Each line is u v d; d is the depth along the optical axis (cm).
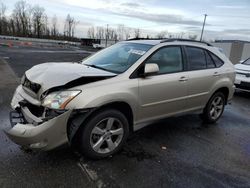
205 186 296
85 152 323
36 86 312
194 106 461
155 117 397
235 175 325
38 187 274
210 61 487
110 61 399
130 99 343
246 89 807
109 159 341
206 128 491
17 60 1512
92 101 302
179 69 421
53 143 292
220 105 527
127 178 301
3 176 288
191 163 347
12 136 291
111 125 338
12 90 689
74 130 299
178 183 298
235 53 2669
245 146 418
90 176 300
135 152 367
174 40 429
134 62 365
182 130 471
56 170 307
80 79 306
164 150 380
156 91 377
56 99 292
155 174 313
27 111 312
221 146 411
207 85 468
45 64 382
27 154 338
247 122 553
